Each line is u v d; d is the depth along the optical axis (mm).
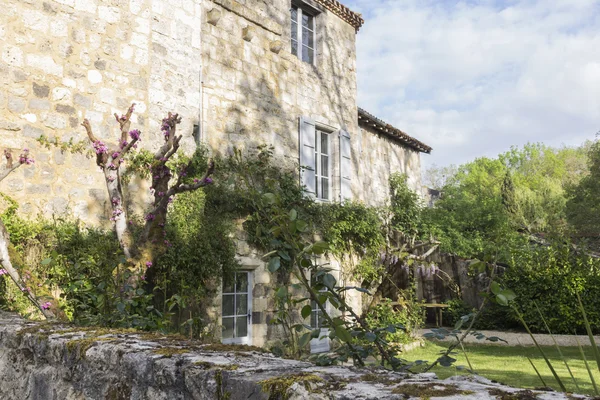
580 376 7812
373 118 13273
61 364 2451
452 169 52938
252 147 9578
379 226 12266
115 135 7023
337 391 1313
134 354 2000
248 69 9734
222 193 8438
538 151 47969
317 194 11406
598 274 12086
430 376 1522
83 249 6137
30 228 5867
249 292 9078
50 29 6535
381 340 2395
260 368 1642
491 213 16469
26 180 6148
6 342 3025
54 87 6496
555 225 21641
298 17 11484
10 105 6094
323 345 10039
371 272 11445
